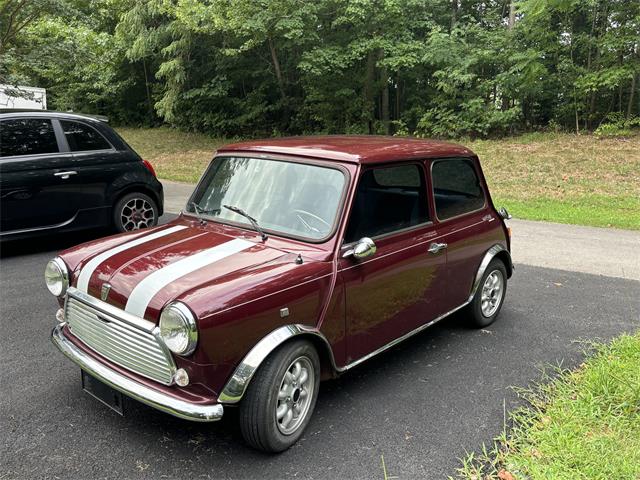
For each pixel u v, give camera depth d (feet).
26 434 10.19
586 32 55.72
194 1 64.54
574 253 24.95
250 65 73.82
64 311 10.96
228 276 9.32
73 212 23.08
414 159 12.56
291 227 11.06
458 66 57.62
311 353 10.03
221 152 13.39
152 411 11.12
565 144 52.13
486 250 15.33
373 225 11.44
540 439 9.97
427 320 13.34
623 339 14.58
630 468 9.01
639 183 40.32
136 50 74.23
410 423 10.72
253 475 9.11
